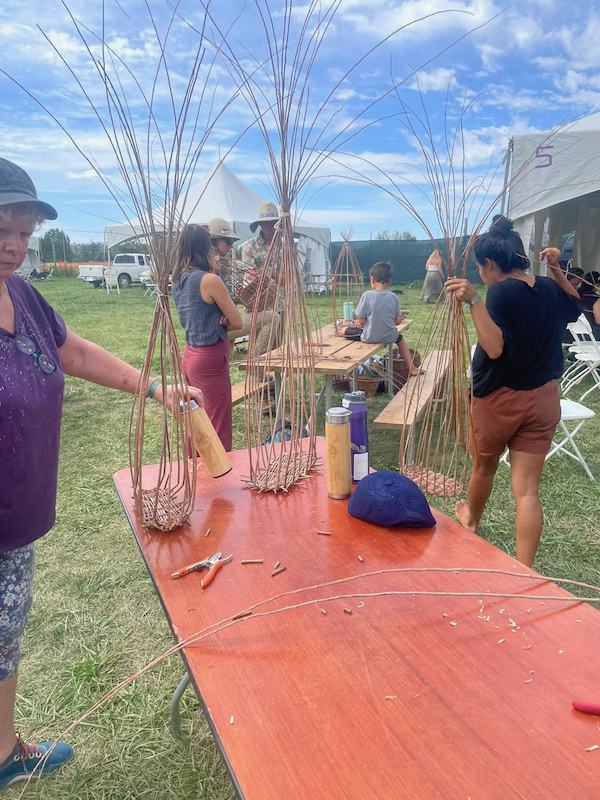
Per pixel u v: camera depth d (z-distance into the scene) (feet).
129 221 4.62
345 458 5.53
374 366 19.89
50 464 4.75
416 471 8.28
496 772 2.61
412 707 3.00
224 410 11.59
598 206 27.07
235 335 16.16
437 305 8.08
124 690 6.93
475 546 4.65
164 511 5.13
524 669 3.26
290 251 5.50
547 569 9.21
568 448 14.38
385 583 4.14
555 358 7.55
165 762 6.00
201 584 4.20
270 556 4.59
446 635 3.57
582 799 2.48
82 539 10.47
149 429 16.90
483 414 7.85
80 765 5.96
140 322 41.29
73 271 87.97
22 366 4.36
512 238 7.53
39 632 8.04
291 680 3.22
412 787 2.55
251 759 2.71
